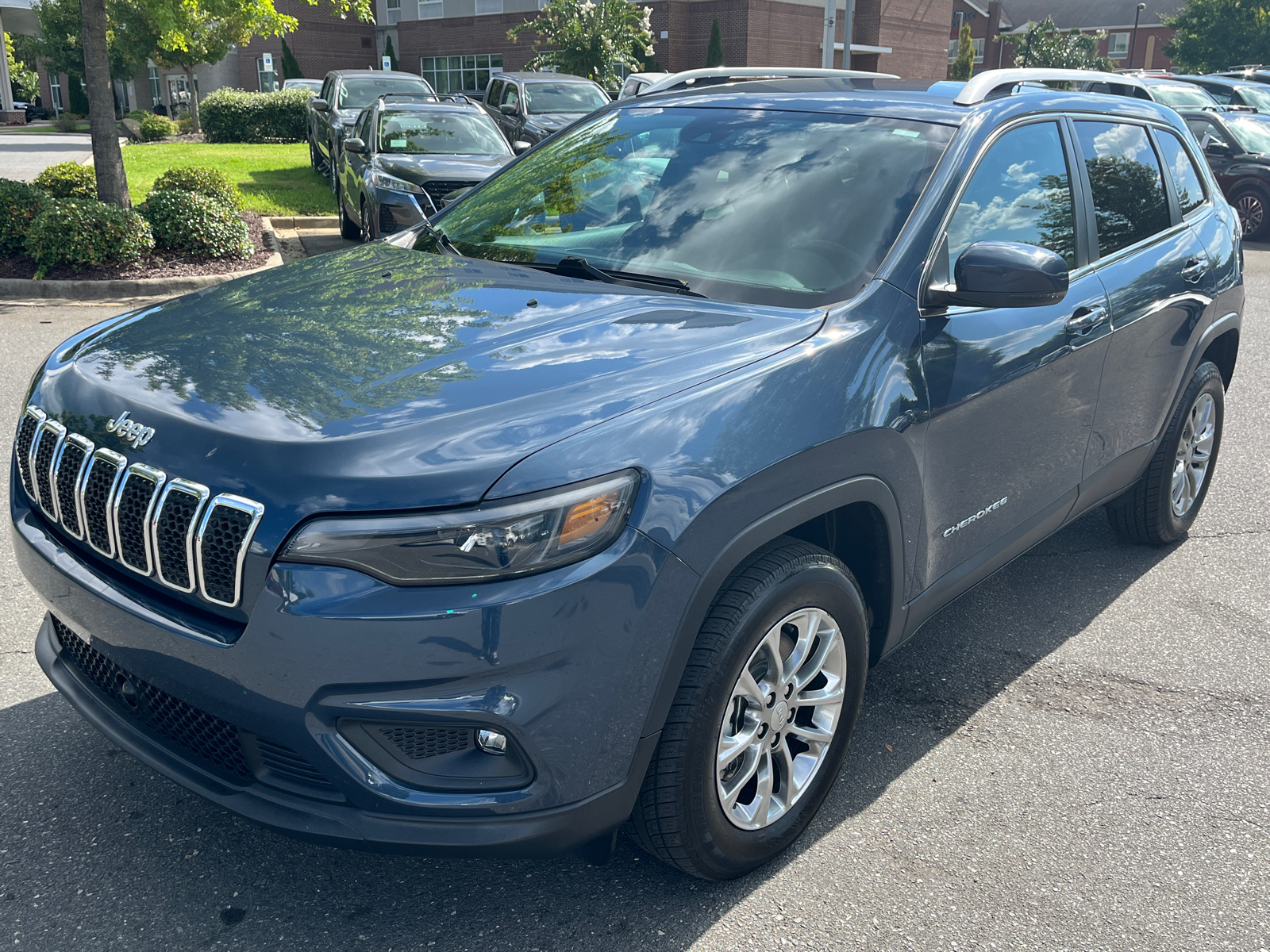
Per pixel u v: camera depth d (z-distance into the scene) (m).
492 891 2.58
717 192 3.26
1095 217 3.73
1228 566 4.73
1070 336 3.39
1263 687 3.70
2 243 10.19
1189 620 4.20
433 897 2.55
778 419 2.39
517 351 2.48
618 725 2.17
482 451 2.08
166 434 2.24
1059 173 3.58
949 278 2.98
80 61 43.69
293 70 44.16
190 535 2.11
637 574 2.12
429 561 2.00
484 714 2.03
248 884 2.56
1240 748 3.33
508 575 2.02
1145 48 72.06
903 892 2.63
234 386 2.35
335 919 2.46
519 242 3.41
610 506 2.09
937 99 3.46
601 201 3.46
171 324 2.83
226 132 28.22
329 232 13.52
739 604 2.35
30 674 3.44
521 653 2.03
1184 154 4.55
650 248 3.16
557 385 2.30
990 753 3.26
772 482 2.34
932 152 3.12
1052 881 2.70
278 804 2.18
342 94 16.80
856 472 2.58
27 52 52.88
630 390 2.30
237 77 44.16
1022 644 3.97
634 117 3.84
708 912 2.53
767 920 2.52
